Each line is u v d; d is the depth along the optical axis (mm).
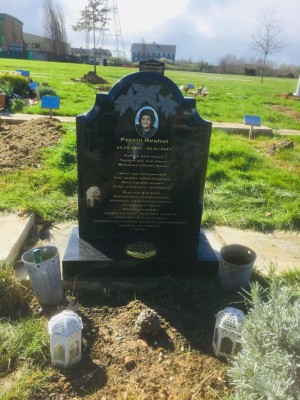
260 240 4379
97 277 3414
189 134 3420
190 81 33750
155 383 2361
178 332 2830
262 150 8312
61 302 3143
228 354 2539
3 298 2947
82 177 3521
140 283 3379
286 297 2162
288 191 5691
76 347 2461
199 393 2283
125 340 2727
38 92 15883
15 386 2293
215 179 6062
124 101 3299
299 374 1845
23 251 3941
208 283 3412
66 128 8656
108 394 2279
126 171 3521
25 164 6176
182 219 3746
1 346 2541
